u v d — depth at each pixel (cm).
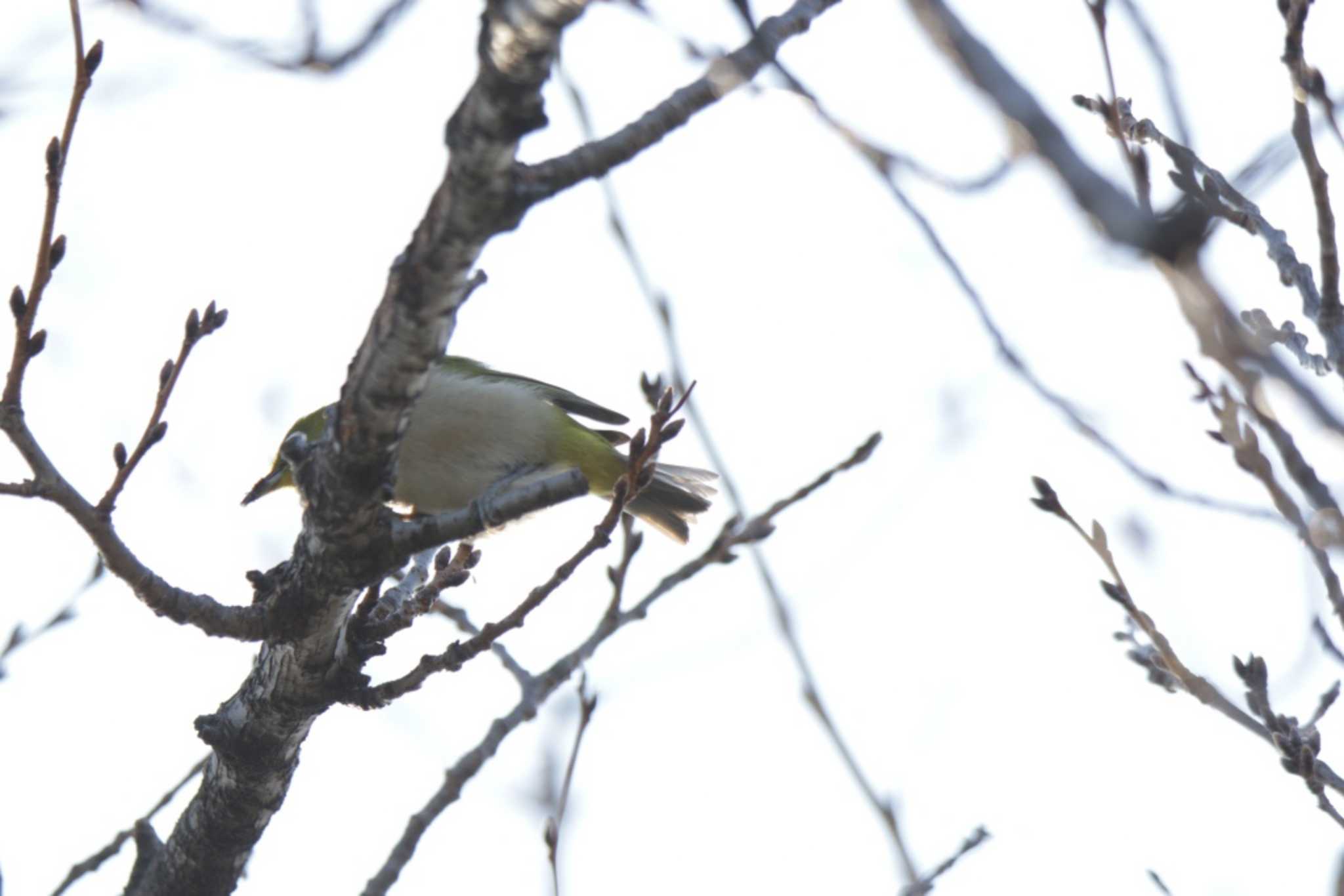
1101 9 700
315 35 823
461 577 796
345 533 721
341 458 694
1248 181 726
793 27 592
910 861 925
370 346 659
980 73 618
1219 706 789
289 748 841
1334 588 756
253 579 768
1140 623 798
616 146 586
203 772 884
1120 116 711
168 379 687
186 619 735
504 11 520
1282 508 755
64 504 680
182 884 898
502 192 581
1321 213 698
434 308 629
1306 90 707
